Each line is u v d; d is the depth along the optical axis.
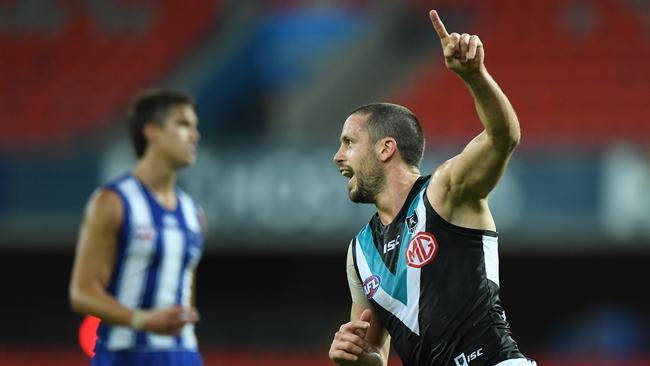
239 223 46.16
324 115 61.66
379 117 15.64
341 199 45.59
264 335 60.25
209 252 50.94
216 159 46.41
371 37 65.88
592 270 61.72
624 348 58.94
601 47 55.91
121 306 19.08
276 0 67.00
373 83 62.28
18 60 59.78
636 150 43.41
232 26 65.44
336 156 16.00
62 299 65.19
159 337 19.77
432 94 54.75
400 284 15.16
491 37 57.78
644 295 61.91
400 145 15.55
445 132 52.44
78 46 60.81
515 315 63.69
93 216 19.72
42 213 48.41
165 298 20.22
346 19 67.12
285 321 60.69
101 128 56.00
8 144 55.38
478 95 13.89
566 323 63.03
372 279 15.62
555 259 61.44
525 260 62.03
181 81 60.38
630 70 54.25
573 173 43.81
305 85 64.06
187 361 20.11
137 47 61.19
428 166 45.41
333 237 45.69
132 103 20.94
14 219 48.47
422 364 15.18
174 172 20.92
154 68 60.06
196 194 46.41
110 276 19.83
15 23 61.50
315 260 63.31
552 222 43.78
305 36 66.06
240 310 64.50
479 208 14.84
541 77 54.50
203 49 62.47
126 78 59.22
